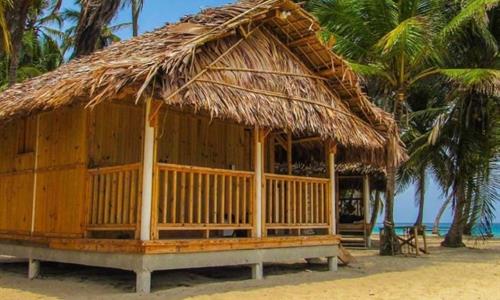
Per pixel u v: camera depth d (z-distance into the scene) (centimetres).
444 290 859
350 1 1483
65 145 942
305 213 1053
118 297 735
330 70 1087
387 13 1482
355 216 2112
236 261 903
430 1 1495
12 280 949
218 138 1123
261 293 792
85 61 1068
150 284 804
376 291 841
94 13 1941
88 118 907
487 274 1079
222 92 857
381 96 1855
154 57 774
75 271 1045
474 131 1792
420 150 1862
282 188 1016
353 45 1533
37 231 980
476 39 1742
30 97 881
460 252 1661
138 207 789
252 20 949
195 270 1073
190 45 815
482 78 1418
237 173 927
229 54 919
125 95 767
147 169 787
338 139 1031
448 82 1853
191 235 1071
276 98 962
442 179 1947
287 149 1206
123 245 793
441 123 1727
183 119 1062
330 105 1088
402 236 1770
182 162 1048
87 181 891
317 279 970
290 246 1007
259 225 951
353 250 1797
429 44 1452
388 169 1567
